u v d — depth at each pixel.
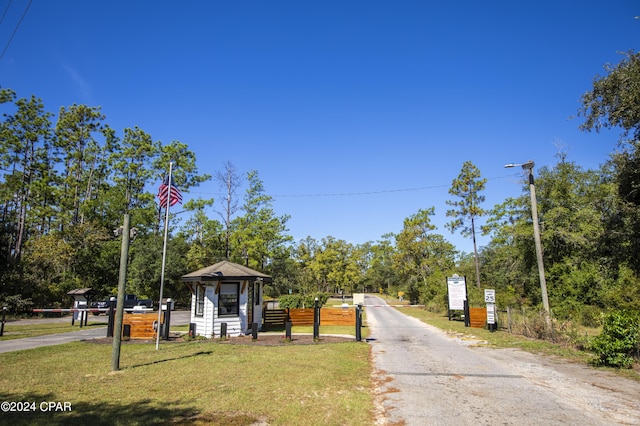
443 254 46.50
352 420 5.70
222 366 9.37
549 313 15.04
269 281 18.47
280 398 6.70
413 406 6.47
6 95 41.62
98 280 38.06
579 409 6.31
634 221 17.67
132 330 15.34
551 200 28.50
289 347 12.66
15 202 43.56
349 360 10.48
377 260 87.50
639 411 6.21
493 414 6.05
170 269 37.38
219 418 5.68
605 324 9.96
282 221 38.78
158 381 7.91
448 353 11.93
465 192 37.56
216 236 39.12
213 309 15.45
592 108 16.44
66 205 43.72
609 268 20.95
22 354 11.18
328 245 70.44
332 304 49.78
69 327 20.38
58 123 46.41
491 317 17.80
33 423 5.43
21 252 39.66
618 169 17.25
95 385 7.62
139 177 44.72
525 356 11.42
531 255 28.20
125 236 9.53
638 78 14.70
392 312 32.22
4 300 27.55
